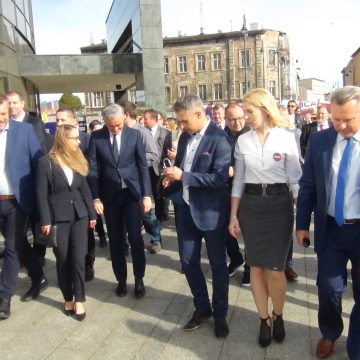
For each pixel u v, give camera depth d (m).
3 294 3.85
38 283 4.27
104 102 54.62
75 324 3.68
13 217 3.92
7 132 3.94
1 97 3.80
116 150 4.07
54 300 4.21
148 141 5.88
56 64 16.53
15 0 13.27
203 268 4.96
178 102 3.27
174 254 5.52
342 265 2.84
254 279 3.19
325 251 2.85
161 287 4.43
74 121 4.59
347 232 2.72
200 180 3.18
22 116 4.68
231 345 3.22
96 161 4.14
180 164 3.50
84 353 3.21
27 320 3.80
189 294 4.23
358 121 2.55
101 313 3.88
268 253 3.05
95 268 5.14
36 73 16.19
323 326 2.98
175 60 51.25
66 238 3.78
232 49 49.03
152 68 16.52
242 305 3.89
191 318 3.63
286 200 3.04
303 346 3.16
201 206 3.30
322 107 7.34
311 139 2.89
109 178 4.07
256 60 48.25
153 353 3.16
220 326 3.33
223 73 49.66
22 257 4.09
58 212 3.71
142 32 16.34
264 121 3.01
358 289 2.79
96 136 4.16
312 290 4.19
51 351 3.26
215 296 3.35
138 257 4.14
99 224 5.95
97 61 17.25
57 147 3.74
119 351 3.21
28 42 16.22
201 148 3.29
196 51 50.38
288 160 3.03
